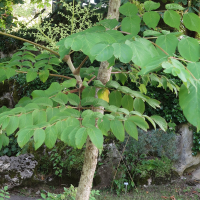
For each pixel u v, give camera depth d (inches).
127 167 189.9
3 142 48.9
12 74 59.4
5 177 171.6
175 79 205.0
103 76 62.7
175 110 213.3
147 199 171.0
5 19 207.2
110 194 178.2
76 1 182.5
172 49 36.5
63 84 54.7
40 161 190.1
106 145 195.3
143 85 80.1
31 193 176.6
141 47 32.4
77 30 58.5
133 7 40.2
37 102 47.0
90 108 52.1
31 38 351.6
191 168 201.6
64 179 188.7
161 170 187.6
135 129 42.6
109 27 40.8
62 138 37.2
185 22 40.8
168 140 200.4
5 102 310.2
